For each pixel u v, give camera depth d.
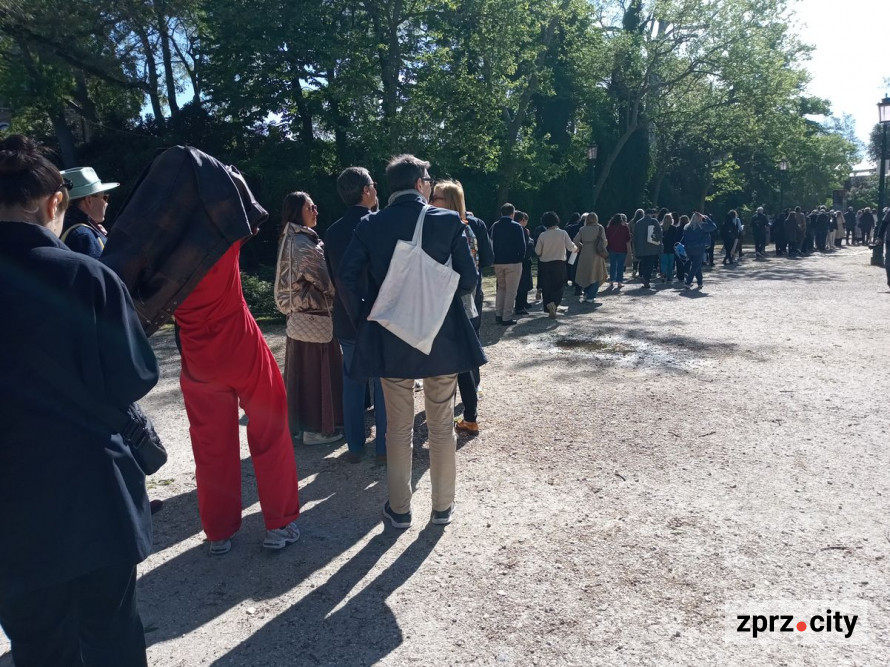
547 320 9.89
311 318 4.59
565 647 2.47
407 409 3.38
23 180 1.72
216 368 3.05
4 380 1.60
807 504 3.54
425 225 3.21
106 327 1.71
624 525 3.39
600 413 5.23
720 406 5.31
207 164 2.71
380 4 21.45
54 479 1.62
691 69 30.61
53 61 19.08
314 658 2.47
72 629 1.79
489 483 3.98
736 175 40.97
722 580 2.86
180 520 3.71
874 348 7.19
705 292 12.68
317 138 25.38
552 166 28.55
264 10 20.52
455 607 2.76
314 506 3.82
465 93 22.20
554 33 28.16
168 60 24.67
